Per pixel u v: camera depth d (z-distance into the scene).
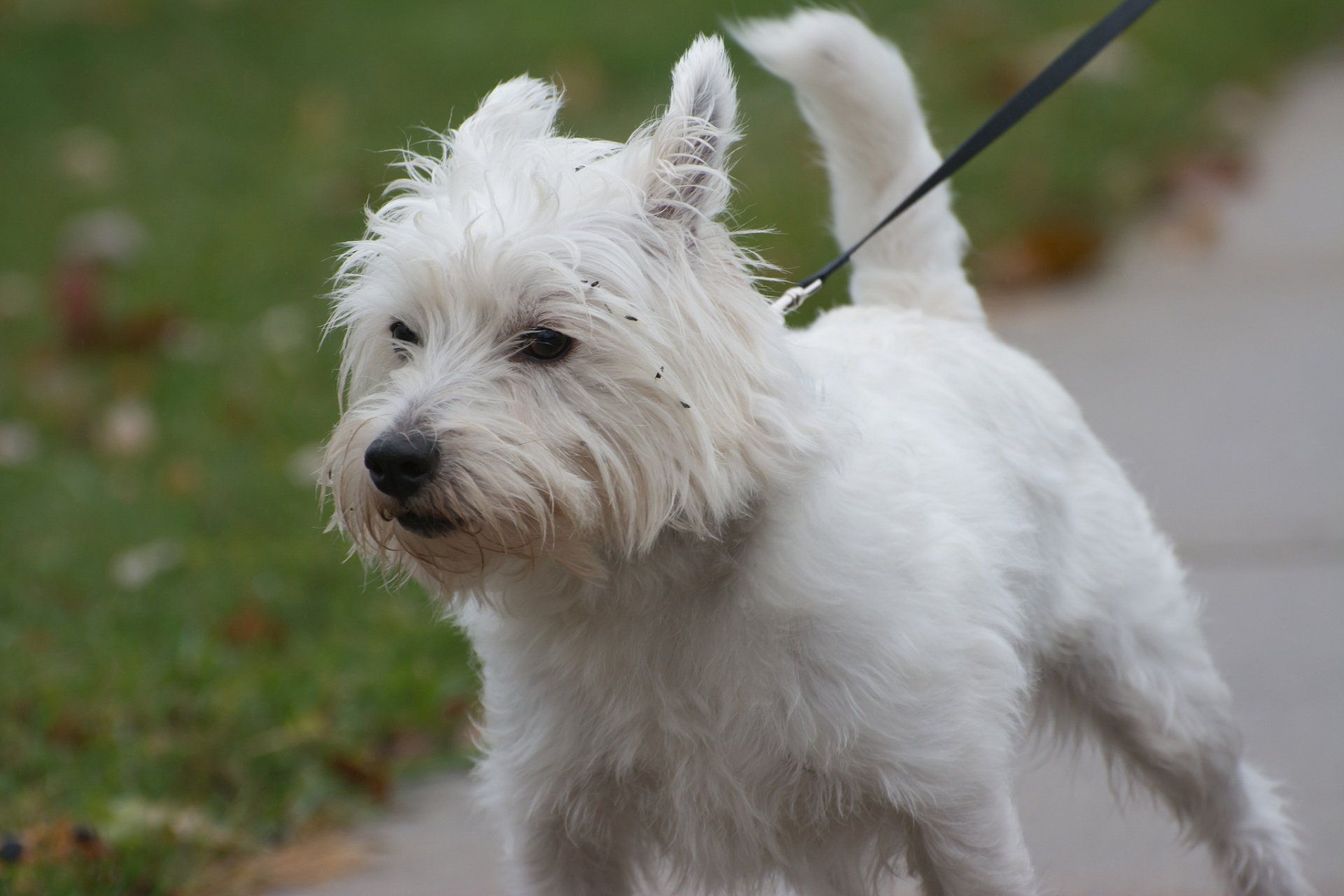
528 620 3.79
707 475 3.46
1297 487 7.79
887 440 3.85
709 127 3.72
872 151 4.93
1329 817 5.12
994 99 15.05
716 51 3.74
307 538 7.85
